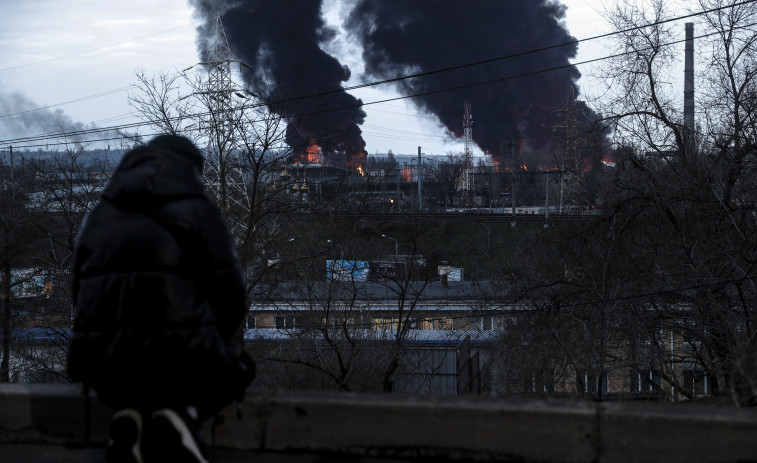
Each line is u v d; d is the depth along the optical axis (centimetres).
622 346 1677
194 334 214
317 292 1675
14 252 1820
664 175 1694
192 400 226
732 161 1555
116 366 214
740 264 1432
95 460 271
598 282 1695
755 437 229
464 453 256
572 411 247
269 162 1670
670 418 237
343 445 267
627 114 1745
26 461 270
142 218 223
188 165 238
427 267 1809
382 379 1700
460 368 1917
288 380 1634
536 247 1952
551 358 1573
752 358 324
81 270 226
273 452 273
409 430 261
